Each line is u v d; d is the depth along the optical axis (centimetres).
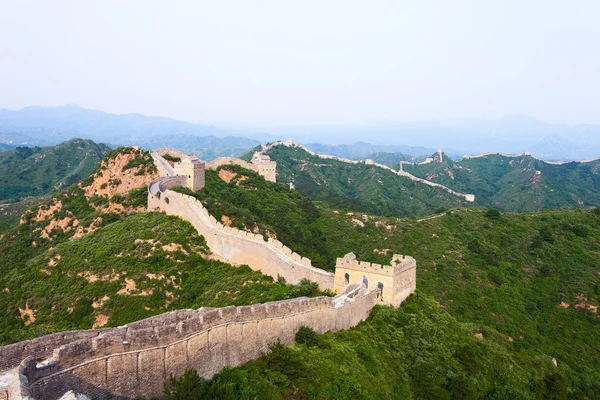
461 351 4703
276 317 3105
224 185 10138
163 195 7031
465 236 10300
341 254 9031
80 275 5541
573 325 7744
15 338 4441
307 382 2870
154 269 5494
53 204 8619
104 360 1966
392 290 4753
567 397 5366
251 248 5425
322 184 19888
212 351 2520
